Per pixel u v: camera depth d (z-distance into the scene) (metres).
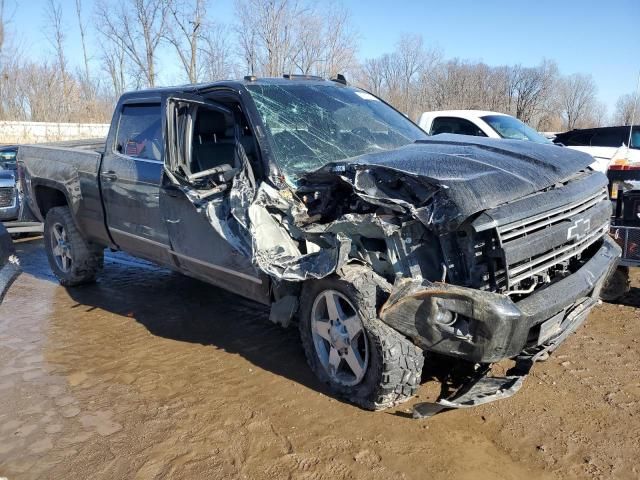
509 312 2.95
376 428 3.39
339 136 4.52
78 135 30.86
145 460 3.17
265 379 4.06
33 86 33.19
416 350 3.35
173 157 4.41
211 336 4.91
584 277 3.51
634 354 4.26
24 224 8.09
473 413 3.53
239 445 3.28
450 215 3.07
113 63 28.53
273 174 3.97
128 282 6.67
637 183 4.80
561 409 3.54
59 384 4.11
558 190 3.52
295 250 3.83
